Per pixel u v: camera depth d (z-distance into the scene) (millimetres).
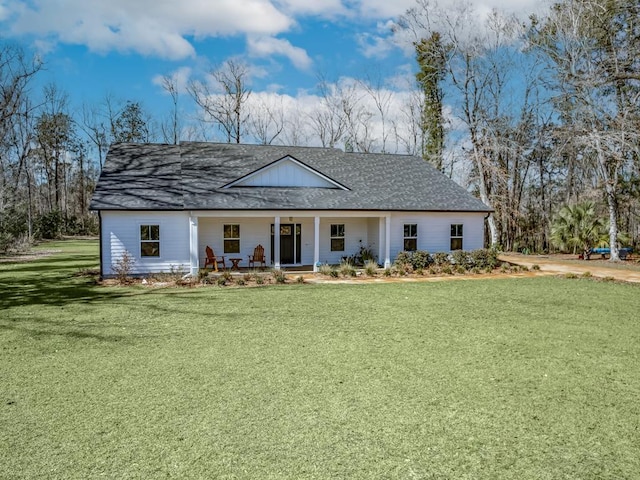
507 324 9969
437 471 4184
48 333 9086
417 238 21688
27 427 5031
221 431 4930
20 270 20250
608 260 25172
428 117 39812
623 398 5879
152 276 17922
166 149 23562
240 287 15500
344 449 4562
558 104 25859
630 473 4168
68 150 60031
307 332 9211
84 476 4074
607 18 22891
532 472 4176
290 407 5551
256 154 24141
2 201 35969
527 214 35969
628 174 26109
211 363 7227
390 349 8031
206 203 18641
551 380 6523
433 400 5789
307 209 19328
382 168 25125
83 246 37219
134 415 5320
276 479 4031
